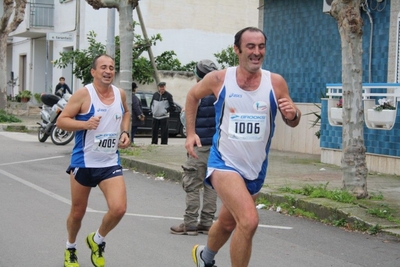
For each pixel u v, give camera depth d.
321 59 23.14
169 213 13.38
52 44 48.69
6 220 12.22
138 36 38.50
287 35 24.78
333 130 19.97
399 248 10.66
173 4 44.84
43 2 46.91
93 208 13.61
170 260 9.67
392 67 19.69
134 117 25.88
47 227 11.68
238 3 46.81
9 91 59.09
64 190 15.91
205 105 11.09
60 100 27.09
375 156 18.38
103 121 8.69
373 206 12.80
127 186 16.98
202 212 11.52
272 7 25.56
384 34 20.05
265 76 7.45
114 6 23.39
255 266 9.49
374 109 17.88
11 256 9.69
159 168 18.80
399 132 17.61
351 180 13.83
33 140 29.25
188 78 40.28
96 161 8.70
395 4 19.53
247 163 7.48
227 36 46.66
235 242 7.09
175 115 33.62
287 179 16.69
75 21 42.94
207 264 8.13
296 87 24.39
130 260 9.64
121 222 12.34
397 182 16.42
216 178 7.44
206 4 45.81
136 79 37.88
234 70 7.50
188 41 45.50
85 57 37.34
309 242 11.04
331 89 20.00
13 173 18.73
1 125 35.72
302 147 23.44
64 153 24.09
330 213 12.61
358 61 13.75
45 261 9.45
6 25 40.09
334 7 14.05
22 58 55.03
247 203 7.10
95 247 8.89
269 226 12.27
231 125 7.42
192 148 7.96
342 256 10.13
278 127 24.42
